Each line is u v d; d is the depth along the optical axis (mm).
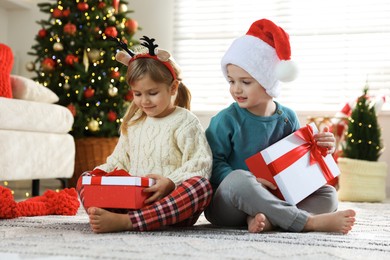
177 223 1647
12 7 4570
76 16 3846
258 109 1781
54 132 3334
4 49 3197
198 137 1692
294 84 4270
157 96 1648
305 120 4160
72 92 3828
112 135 3918
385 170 3514
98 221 1449
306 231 1570
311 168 1680
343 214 1549
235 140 1765
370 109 3541
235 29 4406
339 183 3555
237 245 1298
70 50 3842
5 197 1919
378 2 4129
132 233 1469
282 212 1536
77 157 3852
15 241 1327
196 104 4461
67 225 1688
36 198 2133
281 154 1612
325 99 4211
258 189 1536
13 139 2955
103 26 3893
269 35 1736
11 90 3164
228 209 1577
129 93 3904
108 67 3861
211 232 1526
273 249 1255
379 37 4145
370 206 2924
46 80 3834
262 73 1707
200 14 4465
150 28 4504
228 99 4422
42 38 3896
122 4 4012
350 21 4184
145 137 1720
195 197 1526
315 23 4242
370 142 3508
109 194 1496
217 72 4445
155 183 1524
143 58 1662
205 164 1629
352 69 4176
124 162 1794
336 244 1348
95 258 1116
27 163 3062
